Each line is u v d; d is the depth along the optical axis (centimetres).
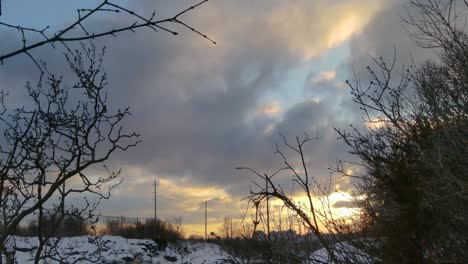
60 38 253
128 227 4428
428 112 847
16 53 250
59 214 557
